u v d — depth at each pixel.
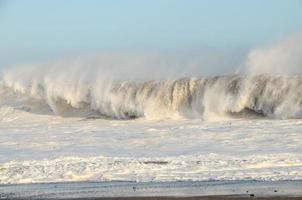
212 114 100.38
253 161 57.03
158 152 66.81
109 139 79.06
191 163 57.28
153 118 102.38
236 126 84.88
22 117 107.88
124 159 60.47
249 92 99.25
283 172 51.84
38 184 51.16
